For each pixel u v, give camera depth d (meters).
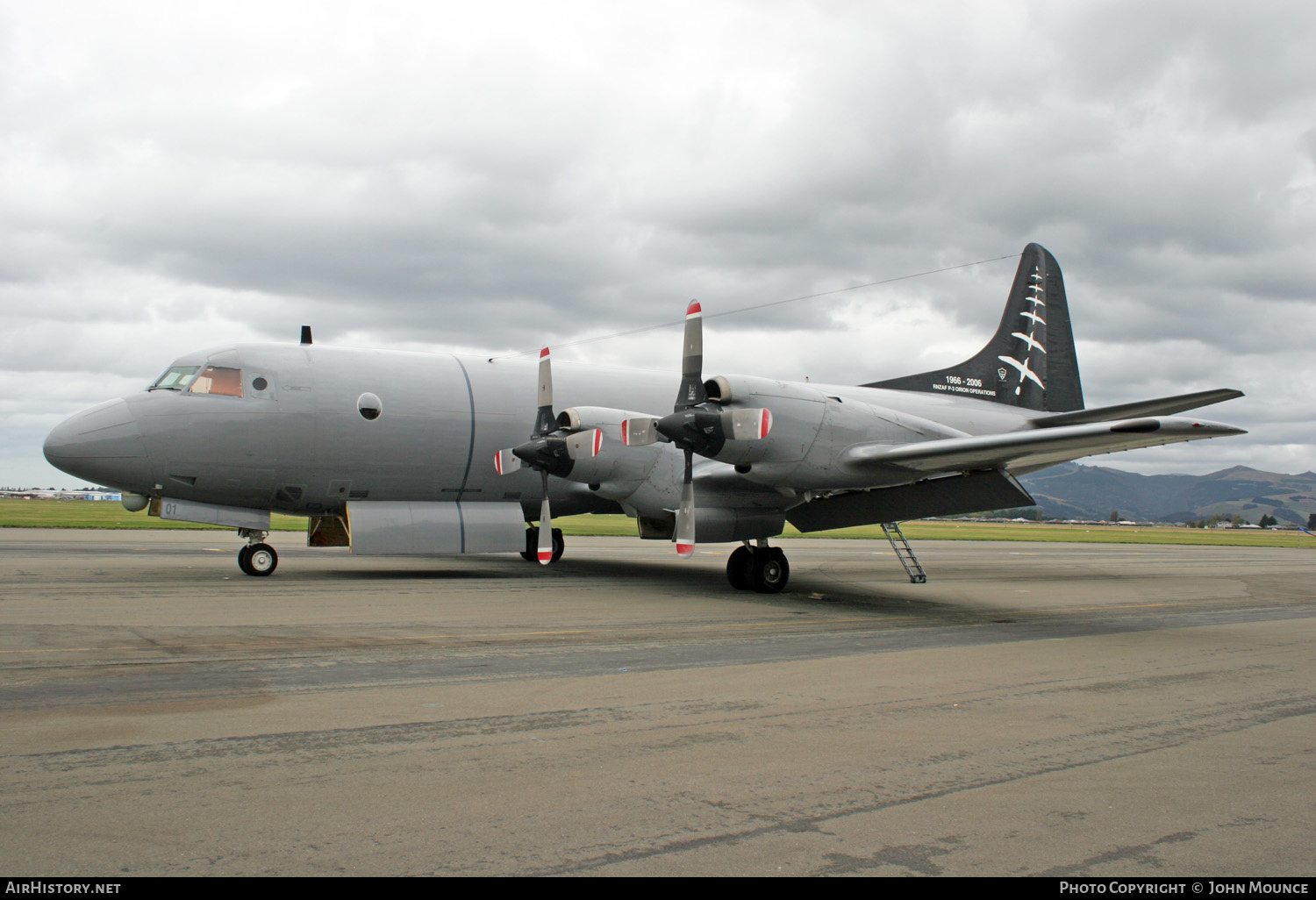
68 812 3.53
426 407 14.05
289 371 13.30
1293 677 7.08
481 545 14.51
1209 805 3.95
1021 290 20.08
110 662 6.48
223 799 3.72
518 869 3.12
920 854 3.35
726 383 11.20
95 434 12.18
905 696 6.06
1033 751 4.76
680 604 11.15
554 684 6.17
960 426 18.22
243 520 13.39
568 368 15.88
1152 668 7.45
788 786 4.10
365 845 3.30
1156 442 9.82
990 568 20.31
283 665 6.57
